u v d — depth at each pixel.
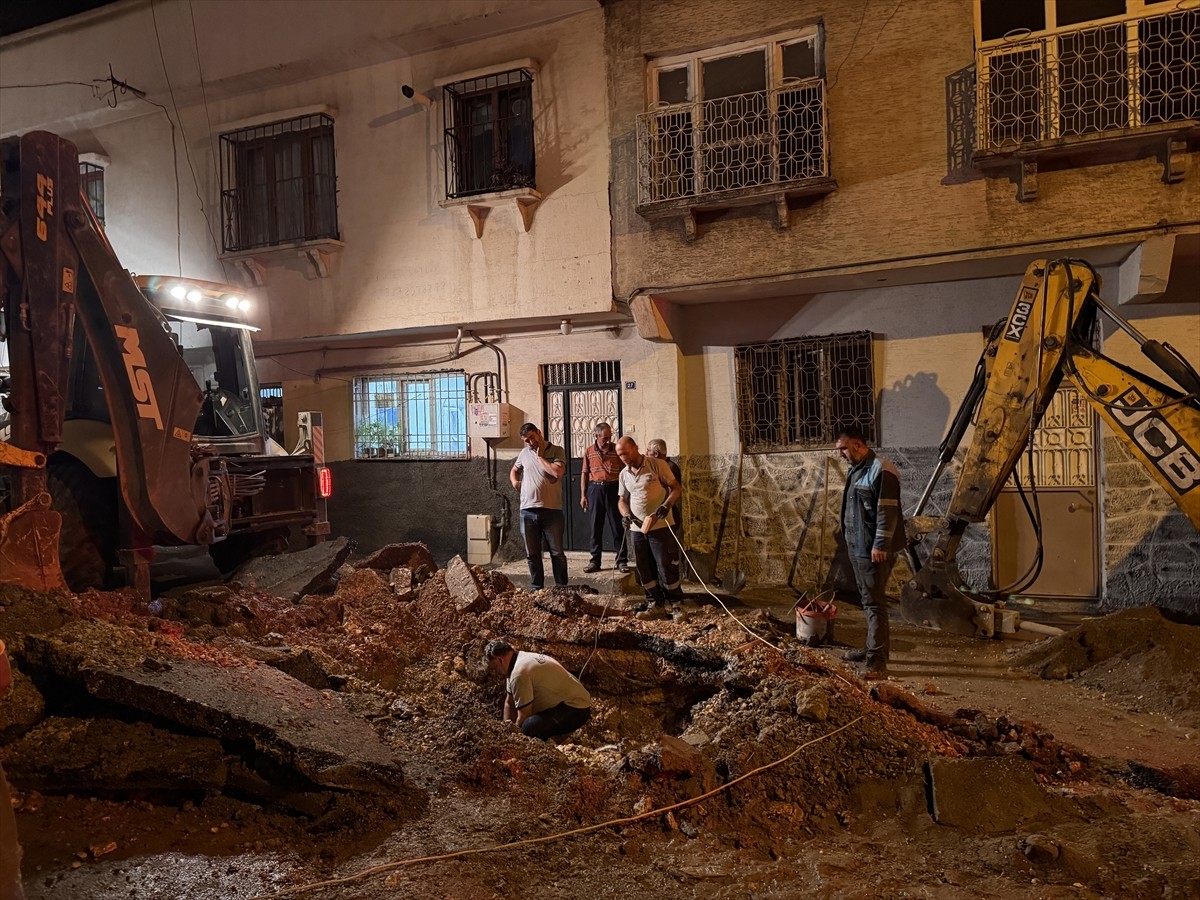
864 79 8.55
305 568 7.77
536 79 10.16
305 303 11.77
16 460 5.17
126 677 4.20
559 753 4.82
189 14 11.80
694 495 10.46
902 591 7.81
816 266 8.80
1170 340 8.37
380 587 7.96
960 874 3.61
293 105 11.65
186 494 6.41
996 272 8.78
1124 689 6.07
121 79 12.27
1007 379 7.00
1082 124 7.79
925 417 9.34
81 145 13.10
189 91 11.96
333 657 6.28
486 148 10.73
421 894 3.28
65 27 12.55
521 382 11.34
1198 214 7.45
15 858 2.28
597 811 4.10
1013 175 8.05
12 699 4.12
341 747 4.20
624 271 9.70
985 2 8.16
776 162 8.75
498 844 3.75
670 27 9.40
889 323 9.46
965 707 5.73
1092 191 7.78
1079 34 7.75
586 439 11.15
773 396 10.16
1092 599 8.82
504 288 10.51
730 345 10.23
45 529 5.35
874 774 4.45
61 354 5.42
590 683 7.05
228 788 4.09
